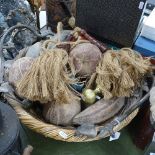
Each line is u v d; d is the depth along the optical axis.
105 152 0.77
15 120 0.56
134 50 0.79
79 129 0.64
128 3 0.75
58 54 0.66
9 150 0.53
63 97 0.63
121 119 0.67
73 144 0.78
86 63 0.69
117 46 0.87
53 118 0.66
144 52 0.82
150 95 0.68
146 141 0.75
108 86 0.67
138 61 0.69
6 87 0.69
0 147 0.51
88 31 0.88
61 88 0.62
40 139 0.78
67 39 0.79
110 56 0.68
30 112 0.69
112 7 0.78
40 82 0.62
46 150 0.76
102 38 0.88
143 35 0.84
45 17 1.06
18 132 0.55
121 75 0.66
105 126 0.65
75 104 0.67
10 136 0.53
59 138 0.65
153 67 0.74
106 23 0.83
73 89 0.67
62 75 0.64
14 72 0.69
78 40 0.74
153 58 0.78
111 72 0.66
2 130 0.54
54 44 0.73
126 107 0.70
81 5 0.82
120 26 0.81
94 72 0.70
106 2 0.77
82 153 0.77
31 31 0.85
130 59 0.68
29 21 0.94
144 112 0.75
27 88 0.63
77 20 0.87
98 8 0.80
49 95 0.62
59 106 0.65
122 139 0.80
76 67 0.69
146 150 0.71
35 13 1.00
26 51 0.79
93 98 0.68
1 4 0.90
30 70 0.64
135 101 0.70
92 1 0.79
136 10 0.75
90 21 0.85
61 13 0.95
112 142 0.79
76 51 0.70
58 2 0.92
